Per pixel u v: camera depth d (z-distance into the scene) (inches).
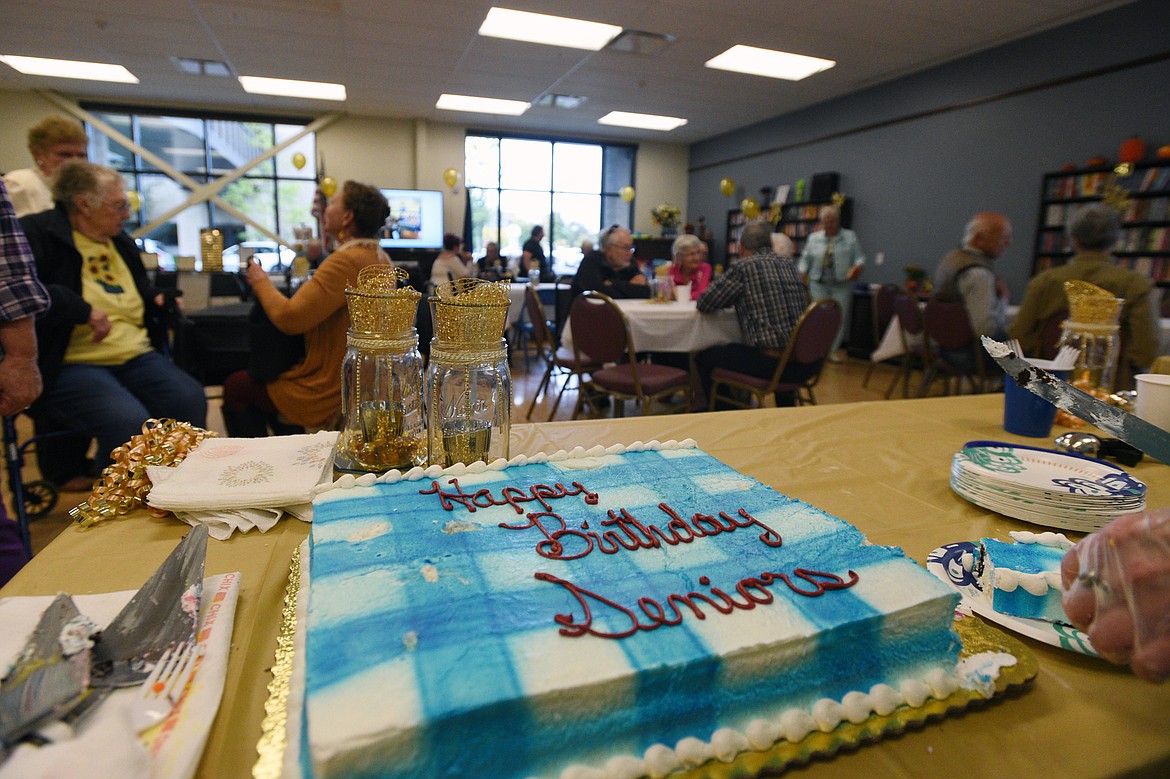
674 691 17.2
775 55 233.5
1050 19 194.1
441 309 34.0
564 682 16.2
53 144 92.5
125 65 253.1
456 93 293.4
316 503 27.6
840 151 293.4
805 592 20.7
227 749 17.2
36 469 109.3
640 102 304.3
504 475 31.5
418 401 38.5
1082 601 17.5
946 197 243.0
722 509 27.7
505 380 36.2
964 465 36.1
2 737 14.9
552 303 259.1
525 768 16.1
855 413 55.7
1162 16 174.1
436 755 15.2
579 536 24.8
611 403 164.7
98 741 15.1
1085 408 22.5
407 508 27.3
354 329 36.6
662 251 363.9
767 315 121.8
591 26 206.7
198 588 22.8
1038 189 209.0
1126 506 31.7
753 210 255.9
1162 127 175.8
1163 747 18.7
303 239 247.0
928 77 246.8
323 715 15.0
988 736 19.0
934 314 146.8
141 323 89.2
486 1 186.7
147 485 32.8
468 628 18.4
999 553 28.0
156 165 325.1
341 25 207.3
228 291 179.9
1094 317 55.6
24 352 44.3
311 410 80.7
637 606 19.9
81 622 20.0
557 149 393.7
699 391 144.6
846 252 261.9
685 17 196.9
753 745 17.5
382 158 357.4
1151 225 176.2
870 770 17.6
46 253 75.2
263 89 291.1
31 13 199.3
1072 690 21.1
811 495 36.6
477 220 389.1
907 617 20.3
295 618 22.8
